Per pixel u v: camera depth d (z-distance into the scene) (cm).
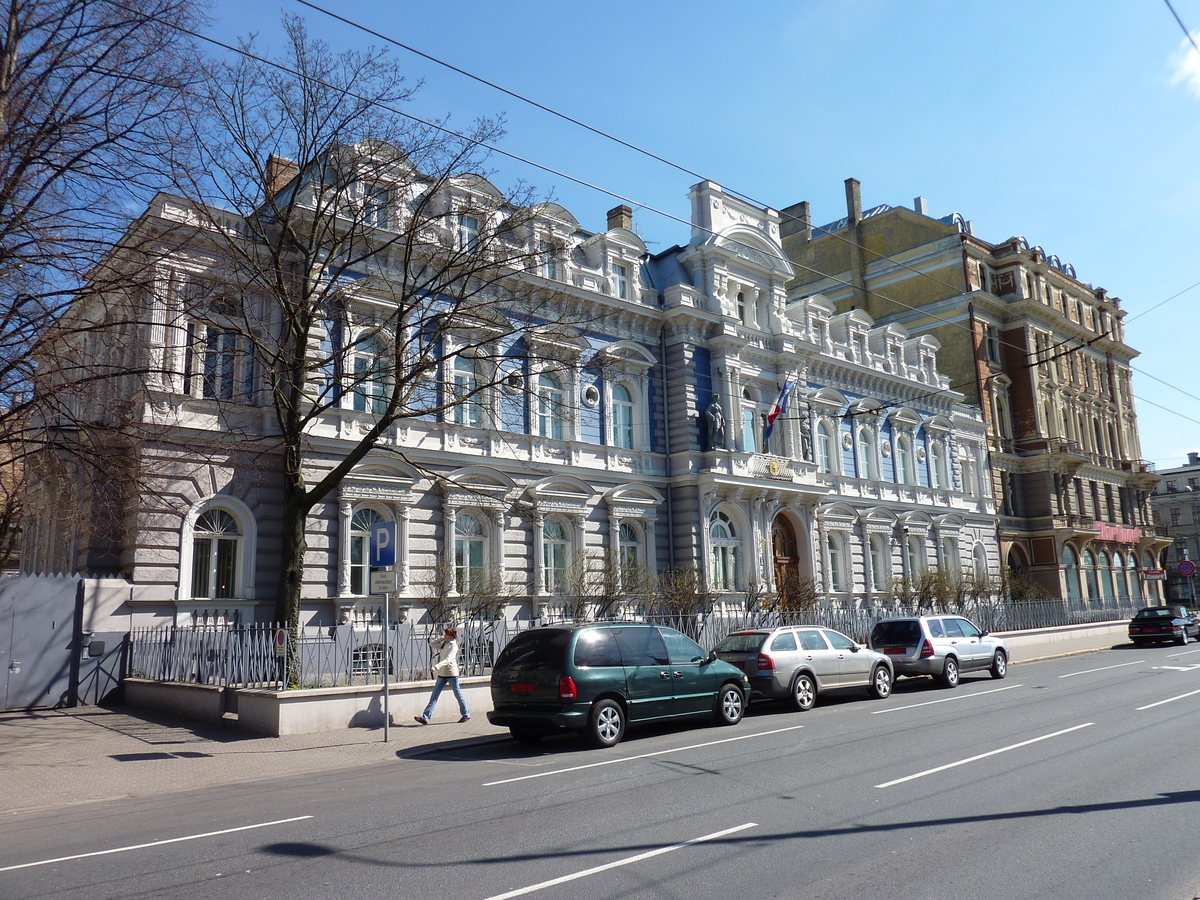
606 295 2975
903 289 5209
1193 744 1209
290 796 1076
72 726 1666
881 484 4047
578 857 741
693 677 1570
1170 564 9400
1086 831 787
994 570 4709
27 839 896
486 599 2409
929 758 1152
